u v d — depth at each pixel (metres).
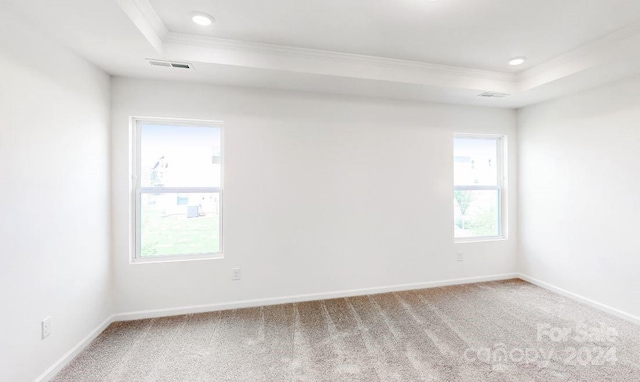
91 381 1.89
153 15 2.02
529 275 3.78
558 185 3.37
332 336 2.44
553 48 2.56
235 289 3.01
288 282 3.15
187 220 3.00
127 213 2.75
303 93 3.16
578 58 2.59
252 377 1.93
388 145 3.43
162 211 2.94
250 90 3.02
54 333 1.96
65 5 1.60
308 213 3.19
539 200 3.62
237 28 2.26
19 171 1.68
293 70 2.60
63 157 2.05
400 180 3.48
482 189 3.91
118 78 2.71
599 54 2.42
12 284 1.64
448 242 3.67
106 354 2.19
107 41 2.04
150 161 2.92
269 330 2.55
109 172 2.66
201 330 2.55
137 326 2.62
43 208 1.86
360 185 3.34
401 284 3.50
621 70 2.54
